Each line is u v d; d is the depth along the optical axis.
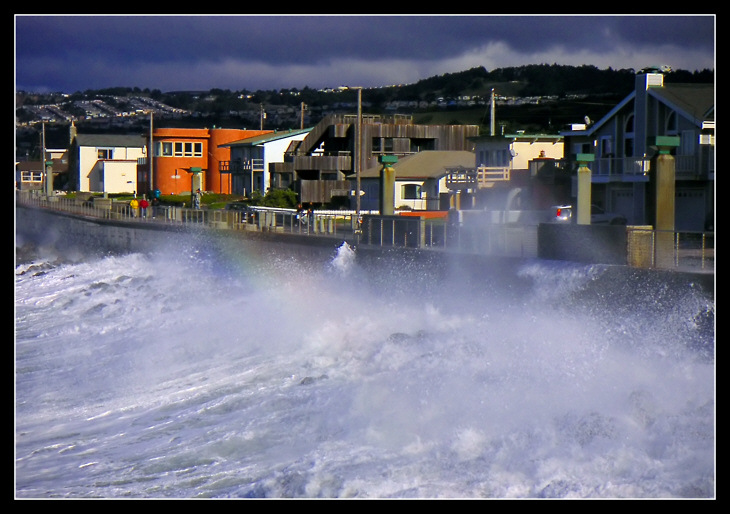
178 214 89.38
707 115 64.75
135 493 23.11
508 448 23.38
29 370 39.47
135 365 39.03
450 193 96.19
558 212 64.44
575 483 20.70
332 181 119.75
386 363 33.72
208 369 36.94
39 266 85.88
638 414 24.03
